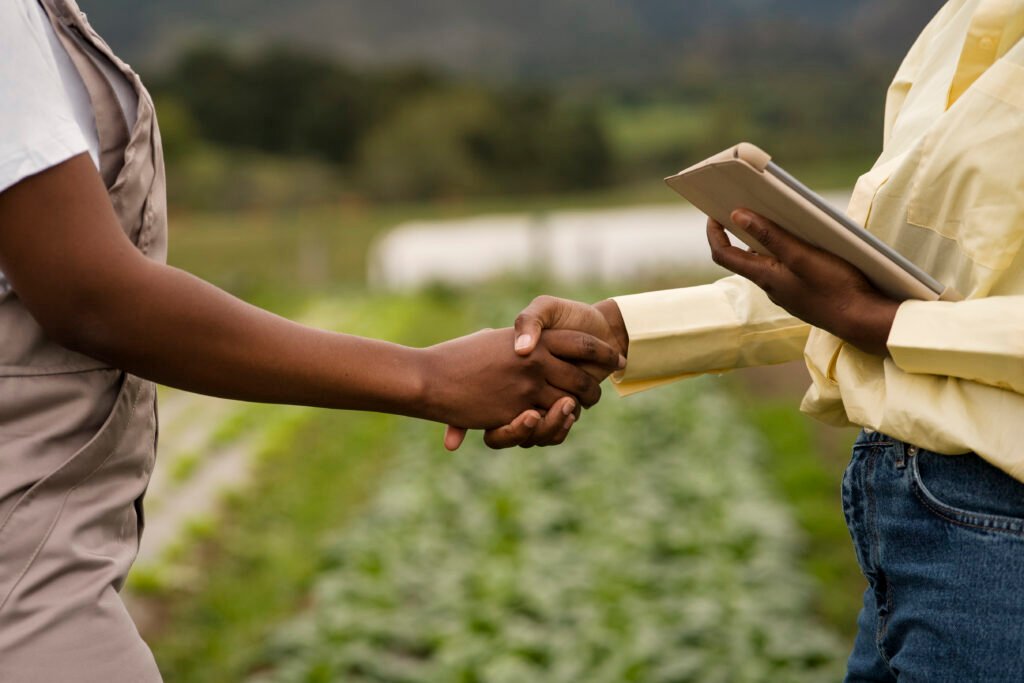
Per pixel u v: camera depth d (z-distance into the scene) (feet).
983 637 5.89
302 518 24.86
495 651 17.29
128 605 18.95
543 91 186.50
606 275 72.08
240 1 449.48
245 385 5.94
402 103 192.75
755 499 24.94
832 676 16.26
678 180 6.49
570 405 7.74
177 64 206.18
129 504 6.09
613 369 7.95
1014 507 5.88
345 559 21.54
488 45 438.81
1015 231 5.90
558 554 21.54
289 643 17.40
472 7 455.63
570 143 178.60
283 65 202.39
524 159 175.73
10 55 5.26
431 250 84.94
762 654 17.22
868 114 215.31
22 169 5.20
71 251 5.34
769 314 7.79
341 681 16.37
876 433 6.61
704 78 277.44
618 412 34.37
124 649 5.81
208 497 26.30
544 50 432.25
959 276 6.21
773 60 287.07
